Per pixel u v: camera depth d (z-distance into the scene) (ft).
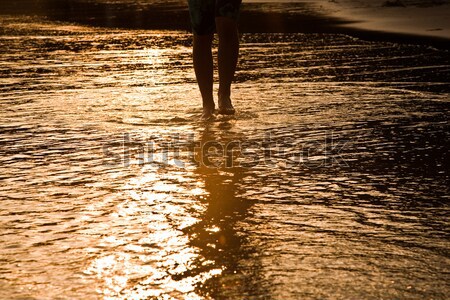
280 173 15.33
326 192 13.96
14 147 17.81
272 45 39.42
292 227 12.07
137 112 21.80
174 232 11.89
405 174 15.07
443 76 28.48
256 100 23.41
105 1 84.94
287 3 72.08
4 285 9.93
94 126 20.01
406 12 57.52
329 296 9.46
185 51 38.22
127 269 10.43
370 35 44.42
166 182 14.75
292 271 10.28
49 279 10.12
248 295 9.53
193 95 24.67
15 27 53.78
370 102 22.84
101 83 27.63
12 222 12.46
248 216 12.63
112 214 12.83
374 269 10.31
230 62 21.17
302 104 22.59
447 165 15.69
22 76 29.71
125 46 40.83
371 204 13.23
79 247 11.28
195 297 9.51
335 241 11.42
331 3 69.51
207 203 13.38
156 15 62.49
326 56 34.78
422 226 12.06
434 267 10.36
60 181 14.92
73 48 40.09
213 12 20.94
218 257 10.83
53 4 82.12
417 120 20.10
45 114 21.70
